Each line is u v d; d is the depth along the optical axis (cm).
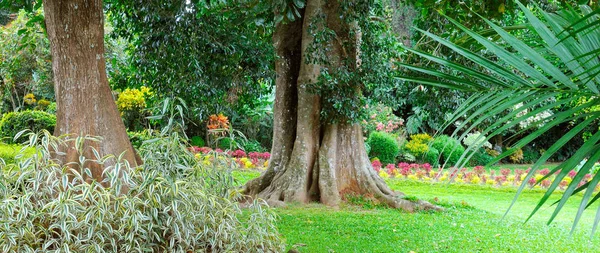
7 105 1841
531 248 583
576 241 630
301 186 920
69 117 435
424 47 779
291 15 488
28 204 353
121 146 449
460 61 708
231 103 894
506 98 165
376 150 1705
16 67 1408
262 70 823
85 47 438
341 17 846
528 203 1048
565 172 137
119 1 761
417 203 897
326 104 920
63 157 427
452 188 1236
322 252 539
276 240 454
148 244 374
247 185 966
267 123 1953
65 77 437
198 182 417
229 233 409
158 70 779
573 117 152
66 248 337
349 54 915
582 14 191
